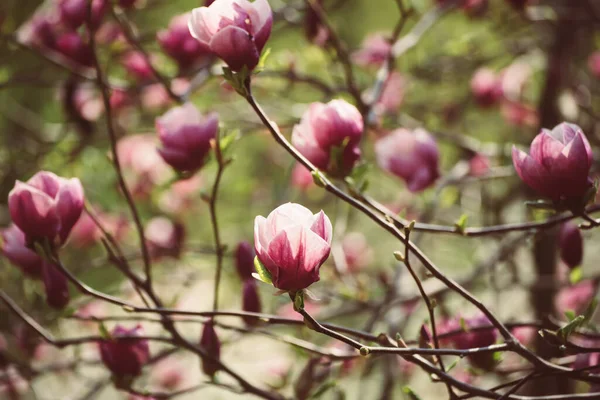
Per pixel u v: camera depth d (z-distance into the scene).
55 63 2.48
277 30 2.84
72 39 2.49
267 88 2.92
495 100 3.21
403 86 3.30
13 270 2.59
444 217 3.08
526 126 3.34
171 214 3.28
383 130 2.73
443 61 3.31
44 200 1.97
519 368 2.10
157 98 3.03
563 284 2.60
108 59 2.56
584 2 2.95
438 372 1.94
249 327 2.21
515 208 3.21
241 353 2.63
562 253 2.15
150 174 3.19
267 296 2.66
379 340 2.01
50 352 2.69
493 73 3.30
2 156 2.94
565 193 1.93
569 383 2.51
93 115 2.97
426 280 2.57
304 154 2.06
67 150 2.82
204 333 2.11
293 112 2.93
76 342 2.09
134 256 2.62
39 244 1.99
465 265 3.31
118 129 3.03
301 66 3.01
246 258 2.17
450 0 2.86
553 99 3.05
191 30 1.94
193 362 3.06
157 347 2.75
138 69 2.76
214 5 1.94
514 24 3.26
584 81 3.39
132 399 2.32
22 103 3.96
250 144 3.76
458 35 3.55
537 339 2.46
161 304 2.11
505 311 3.03
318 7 2.43
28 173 2.94
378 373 2.84
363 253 3.11
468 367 2.07
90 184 3.08
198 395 2.94
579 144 1.92
